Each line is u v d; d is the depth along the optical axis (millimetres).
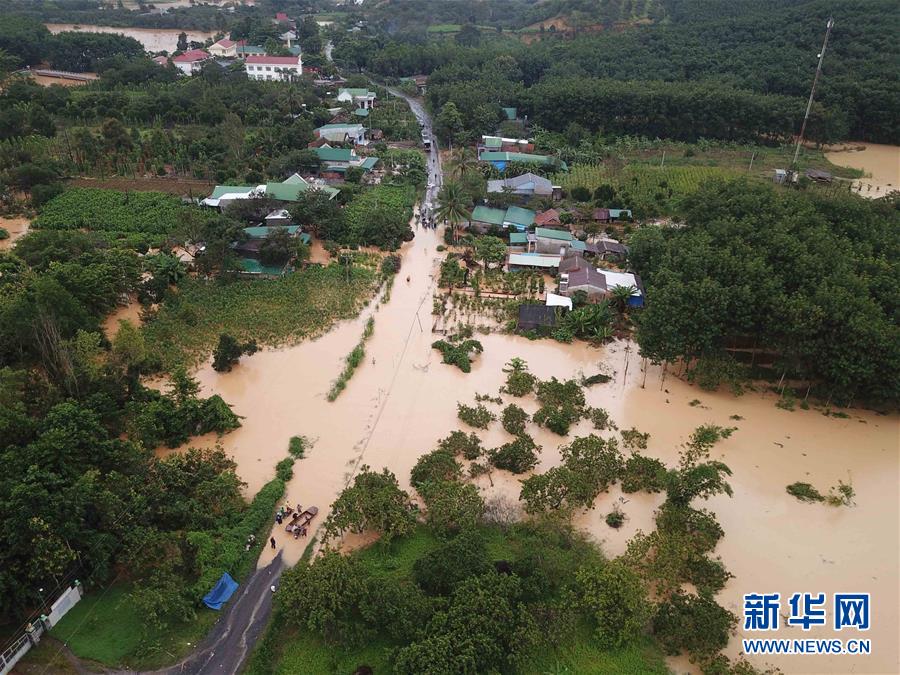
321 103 153000
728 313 60812
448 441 52281
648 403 60531
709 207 83312
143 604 36156
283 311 73500
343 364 64750
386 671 34875
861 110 135500
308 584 37219
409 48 194875
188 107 138375
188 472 47469
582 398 59156
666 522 44219
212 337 68438
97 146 114250
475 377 63469
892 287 60969
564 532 44219
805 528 46500
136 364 56750
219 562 40656
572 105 141000
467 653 33500
